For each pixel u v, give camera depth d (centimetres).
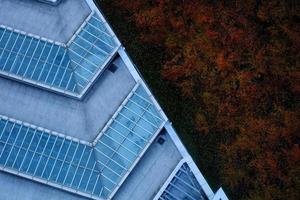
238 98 4266
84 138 3562
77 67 3578
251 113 4269
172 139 3509
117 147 3475
